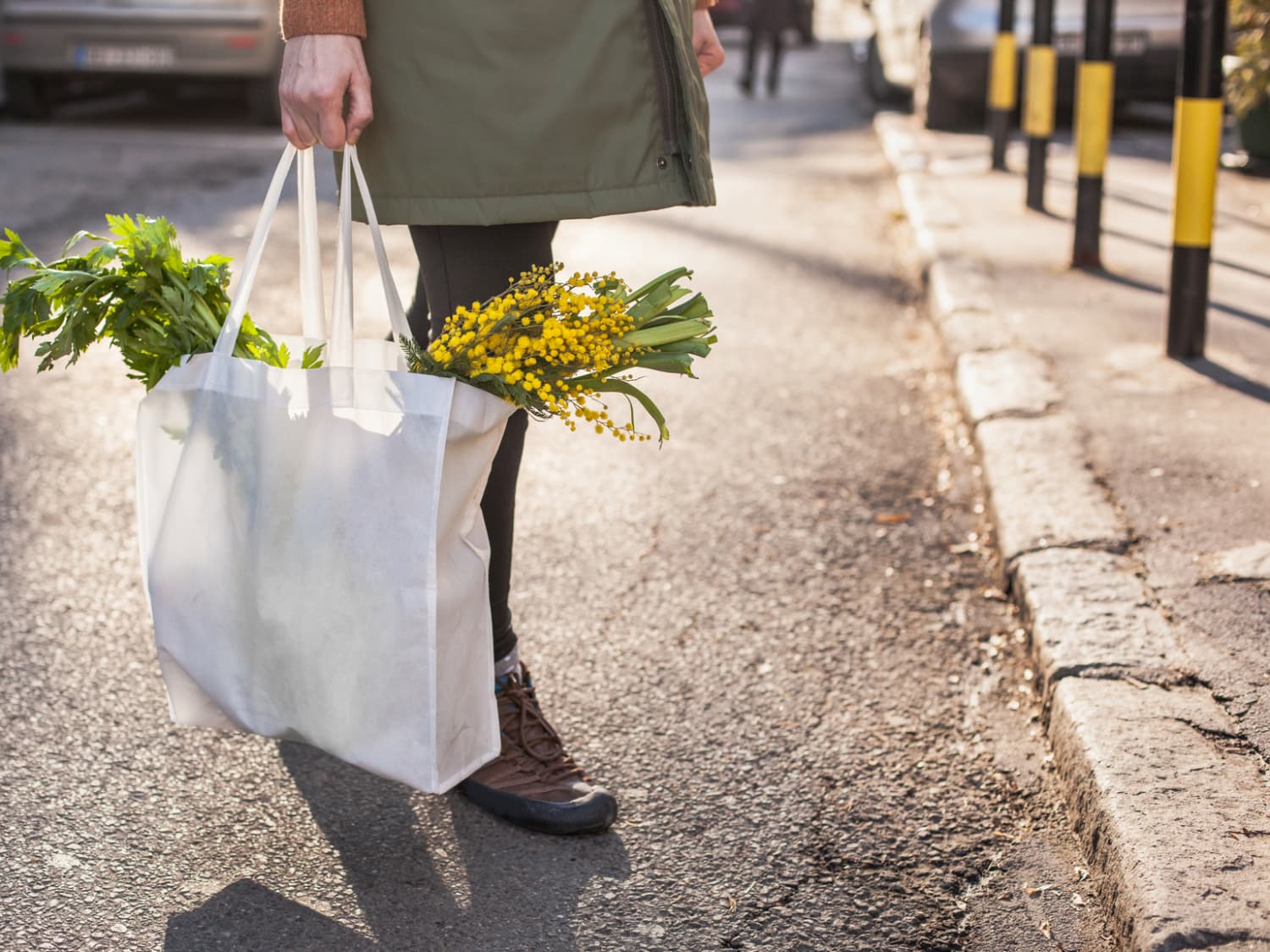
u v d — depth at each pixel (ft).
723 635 8.50
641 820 6.65
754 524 10.25
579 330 5.56
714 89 42.96
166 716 7.52
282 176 5.75
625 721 7.50
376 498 5.43
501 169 5.92
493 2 5.77
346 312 5.82
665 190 6.14
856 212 22.47
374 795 6.84
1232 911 5.30
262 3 28.68
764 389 13.52
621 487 10.95
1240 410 11.30
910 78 33.68
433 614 5.44
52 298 6.06
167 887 6.11
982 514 10.46
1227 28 11.98
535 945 5.76
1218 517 9.16
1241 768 6.31
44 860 6.26
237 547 5.70
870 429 12.42
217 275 6.23
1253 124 23.24
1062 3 29.14
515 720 6.69
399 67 5.86
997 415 11.30
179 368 5.76
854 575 9.39
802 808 6.73
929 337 15.51
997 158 24.38
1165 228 19.08
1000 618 8.71
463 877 6.22
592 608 8.83
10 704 7.57
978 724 7.50
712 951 5.73
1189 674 7.16
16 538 9.82
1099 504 9.37
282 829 6.55
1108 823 6.01
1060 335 13.58
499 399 5.60
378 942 5.78
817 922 5.90
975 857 6.36
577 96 5.90
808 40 63.16
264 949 5.72
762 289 17.47
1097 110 16.16
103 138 28.07
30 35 28.96
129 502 10.56
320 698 5.64
